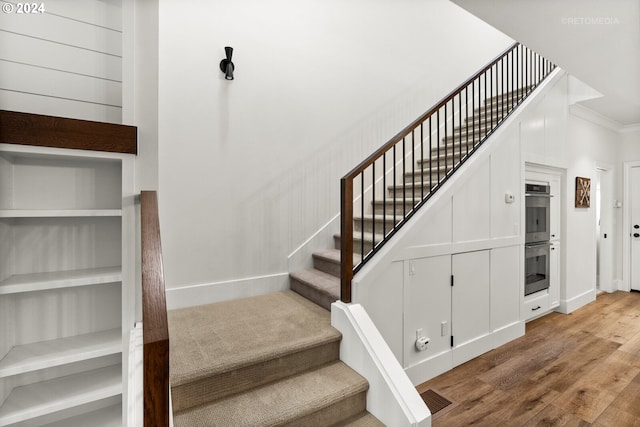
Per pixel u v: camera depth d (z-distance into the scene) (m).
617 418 1.99
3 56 1.63
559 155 3.88
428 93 3.97
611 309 4.20
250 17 2.67
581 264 4.36
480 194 2.90
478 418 2.00
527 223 3.60
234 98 2.60
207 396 1.56
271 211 2.80
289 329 2.01
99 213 1.53
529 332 3.45
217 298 2.54
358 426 1.66
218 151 2.54
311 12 3.01
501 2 1.87
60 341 1.64
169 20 2.34
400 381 1.66
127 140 1.60
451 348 2.65
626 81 3.04
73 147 1.47
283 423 1.48
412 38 3.80
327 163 3.12
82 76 1.79
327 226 3.12
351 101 3.28
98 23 1.83
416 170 3.79
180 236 2.40
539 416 2.01
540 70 4.15
